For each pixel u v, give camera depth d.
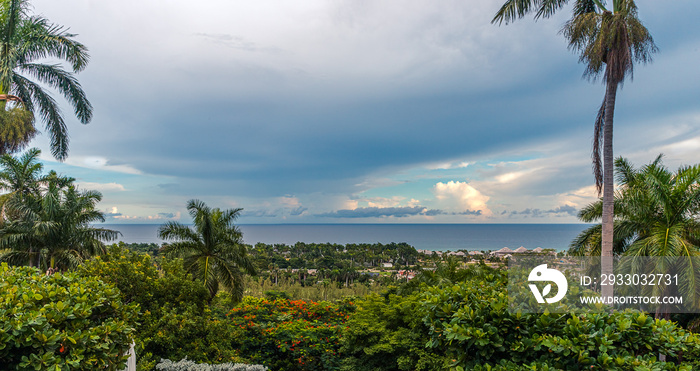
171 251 16.45
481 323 3.41
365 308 7.94
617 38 10.98
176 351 8.02
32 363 2.73
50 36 14.30
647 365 2.91
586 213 14.27
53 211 15.57
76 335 2.97
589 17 11.40
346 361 7.85
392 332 7.12
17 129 13.16
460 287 4.13
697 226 11.07
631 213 12.41
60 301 3.25
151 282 8.53
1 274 4.14
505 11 13.16
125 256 8.91
